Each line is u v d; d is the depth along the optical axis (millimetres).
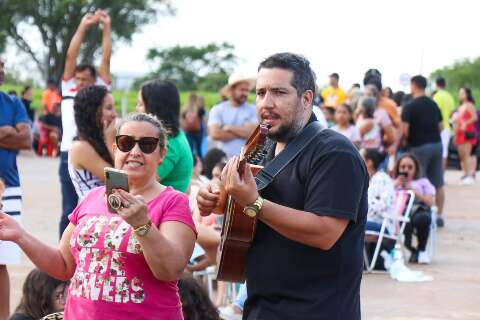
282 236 3711
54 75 54438
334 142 3656
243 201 3498
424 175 13156
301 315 3680
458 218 13953
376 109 12961
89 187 5980
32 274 5234
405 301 8289
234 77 9992
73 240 3910
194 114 14656
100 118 5910
